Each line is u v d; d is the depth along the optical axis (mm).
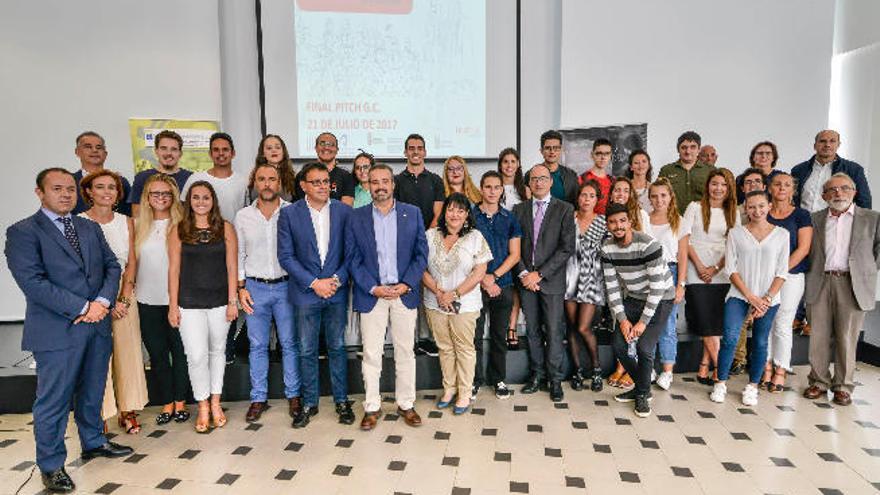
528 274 3381
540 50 5133
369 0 4816
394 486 2420
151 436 2934
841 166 3898
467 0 4938
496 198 3328
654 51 5027
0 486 2451
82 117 4520
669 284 3107
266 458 2684
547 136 3820
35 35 4418
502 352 3465
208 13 4586
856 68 5328
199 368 2945
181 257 2891
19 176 4508
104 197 2738
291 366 3154
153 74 4555
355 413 3234
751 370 3293
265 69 4742
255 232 3051
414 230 3008
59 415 2395
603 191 3949
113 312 2787
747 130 5176
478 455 2701
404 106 4949
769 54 5129
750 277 3219
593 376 3562
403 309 2996
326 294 2922
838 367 3314
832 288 3275
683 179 4121
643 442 2828
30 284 2266
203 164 4664
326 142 3734
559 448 2770
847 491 2357
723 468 2559
